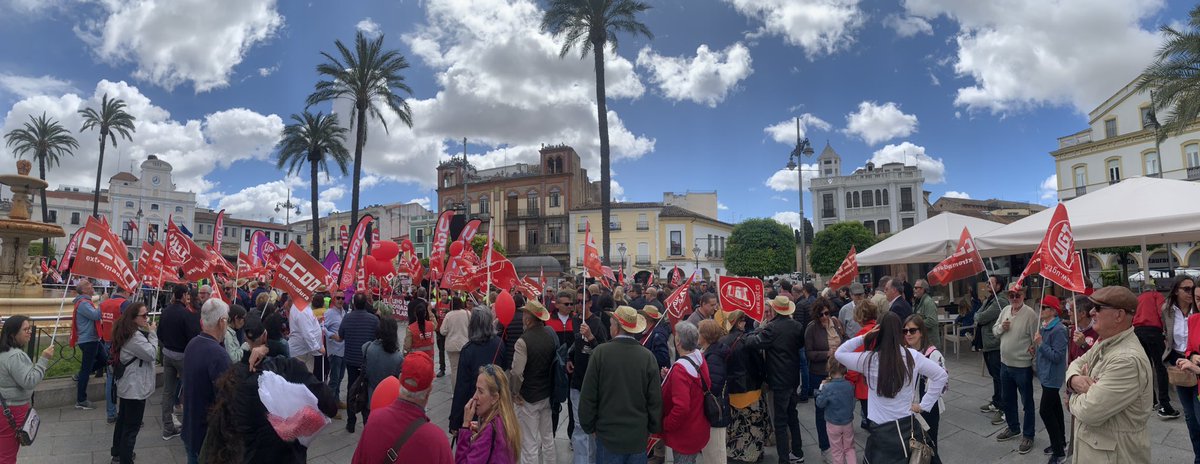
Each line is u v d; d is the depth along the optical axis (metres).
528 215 60.28
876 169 60.38
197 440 4.26
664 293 14.70
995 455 6.03
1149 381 3.10
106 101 40.06
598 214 58.06
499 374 3.82
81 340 7.68
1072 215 8.80
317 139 33.78
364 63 28.50
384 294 12.58
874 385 4.15
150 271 9.88
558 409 6.39
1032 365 6.10
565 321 7.37
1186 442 5.90
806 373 8.74
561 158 61.12
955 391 8.66
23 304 11.90
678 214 58.12
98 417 7.38
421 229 66.62
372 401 3.21
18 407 4.43
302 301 7.20
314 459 6.24
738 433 6.02
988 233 9.95
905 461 3.95
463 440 3.78
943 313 14.10
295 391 3.35
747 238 50.16
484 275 9.91
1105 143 44.66
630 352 4.47
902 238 12.74
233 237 83.12
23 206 14.19
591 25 24.39
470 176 68.12
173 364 6.59
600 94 24.41
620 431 4.32
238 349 6.44
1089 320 6.14
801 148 31.28
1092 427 3.22
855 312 5.85
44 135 41.66
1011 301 6.41
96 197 39.75
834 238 42.50
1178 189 8.05
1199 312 5.23
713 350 5.14
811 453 6.45
